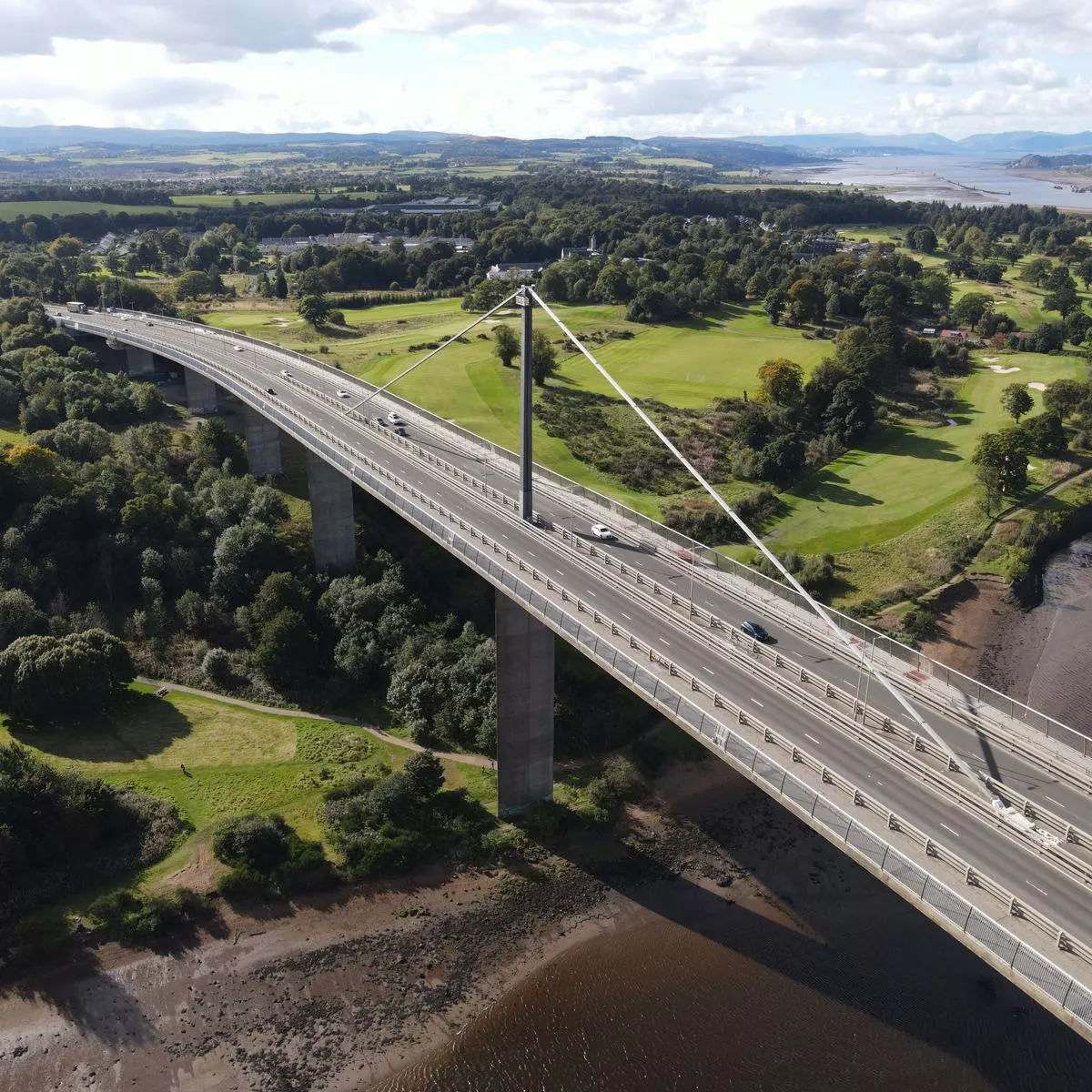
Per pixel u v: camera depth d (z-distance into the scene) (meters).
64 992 54.06
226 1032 52.22
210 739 76.31
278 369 125.38
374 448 92.19
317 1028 52.66
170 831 65.38
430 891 62.88
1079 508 115.06
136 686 82.62
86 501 98.19
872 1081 48.91
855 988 54.88
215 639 89.56
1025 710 48.56
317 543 95.44
